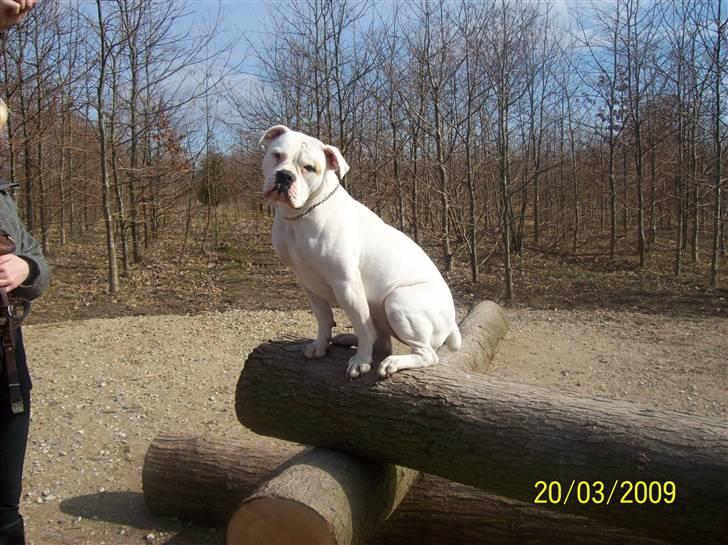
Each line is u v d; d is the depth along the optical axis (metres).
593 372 5.86
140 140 11.23
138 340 7.07
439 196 11.13
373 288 2.86
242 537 2.49
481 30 10.00
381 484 2.86
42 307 8.69
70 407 5.10
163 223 15.09
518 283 10.11
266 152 2.73
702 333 7.13
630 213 16.45
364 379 2.81
